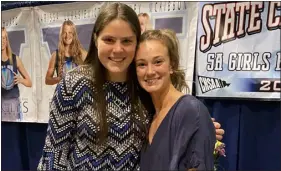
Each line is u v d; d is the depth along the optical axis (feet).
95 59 2.89
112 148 2.89
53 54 5.74
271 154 4.99
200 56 4.99
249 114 5.02
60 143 2.96
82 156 2.91
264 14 4.69
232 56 4.86
